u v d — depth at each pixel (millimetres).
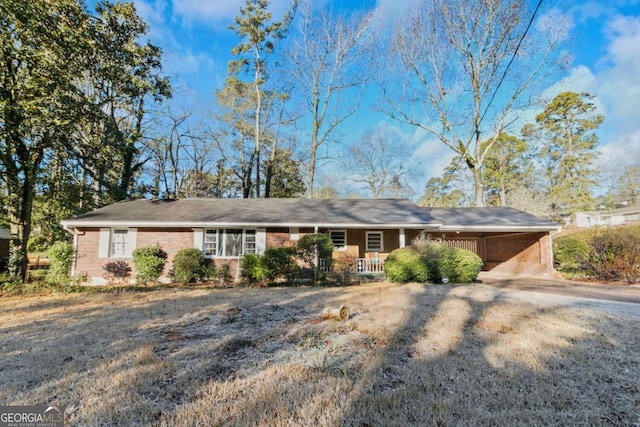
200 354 3750
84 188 14820
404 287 9172
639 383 2879
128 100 15383
